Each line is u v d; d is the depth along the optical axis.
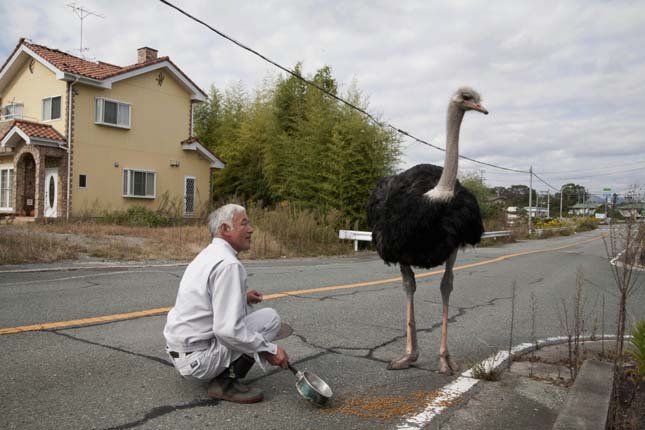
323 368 4.90
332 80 27.48
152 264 11.46
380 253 5.07
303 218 17.80
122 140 22.19
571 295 9.88
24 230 13.50
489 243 27.20
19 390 4.05
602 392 3.96
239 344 3.61
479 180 39.34
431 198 4.54
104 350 5.09
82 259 11.54
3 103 23.75
